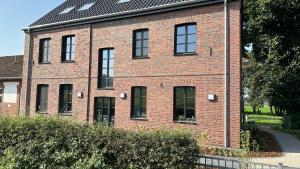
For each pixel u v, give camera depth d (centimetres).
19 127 855
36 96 2166
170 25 1593
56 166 781
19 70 2755
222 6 1444
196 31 1513
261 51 2516
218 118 1411
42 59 2186
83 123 826
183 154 675
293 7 2225
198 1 1491
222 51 1428
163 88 1591
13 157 794
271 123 3228
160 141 693
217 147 1256
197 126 1462
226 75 1406
